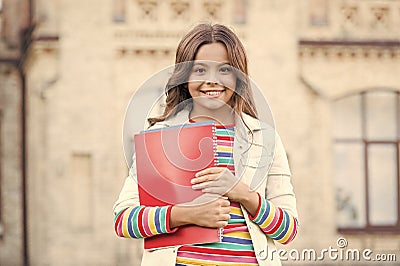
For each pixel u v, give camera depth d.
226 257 3.42
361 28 16.23
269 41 15.92
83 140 15.53
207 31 3.44
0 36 17.16
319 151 15.92
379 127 16.45
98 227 15.59
